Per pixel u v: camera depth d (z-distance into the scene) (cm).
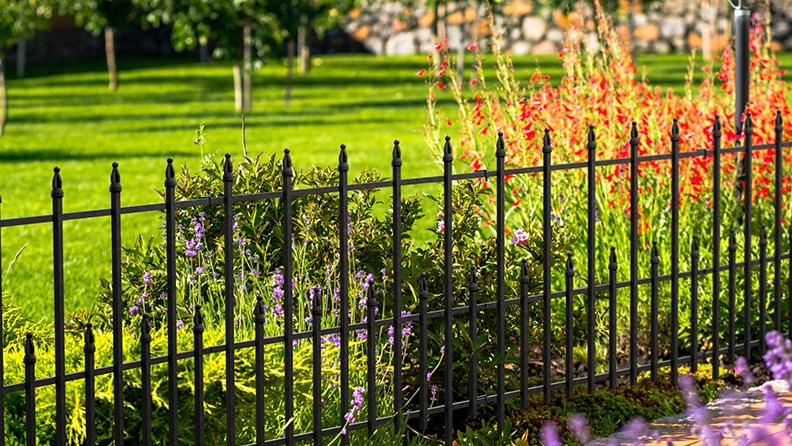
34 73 2841
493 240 505
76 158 1414
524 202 605
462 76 2267
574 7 2256
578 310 532
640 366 506
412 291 448
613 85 656
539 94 643
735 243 520
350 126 1686
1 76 1669
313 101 2069
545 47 2942
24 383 368
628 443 463
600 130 647
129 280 495
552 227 518
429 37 3056
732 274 522
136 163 1363
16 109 2033
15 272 835
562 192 609
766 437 418
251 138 1570
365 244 491
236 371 428
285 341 402
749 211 521
